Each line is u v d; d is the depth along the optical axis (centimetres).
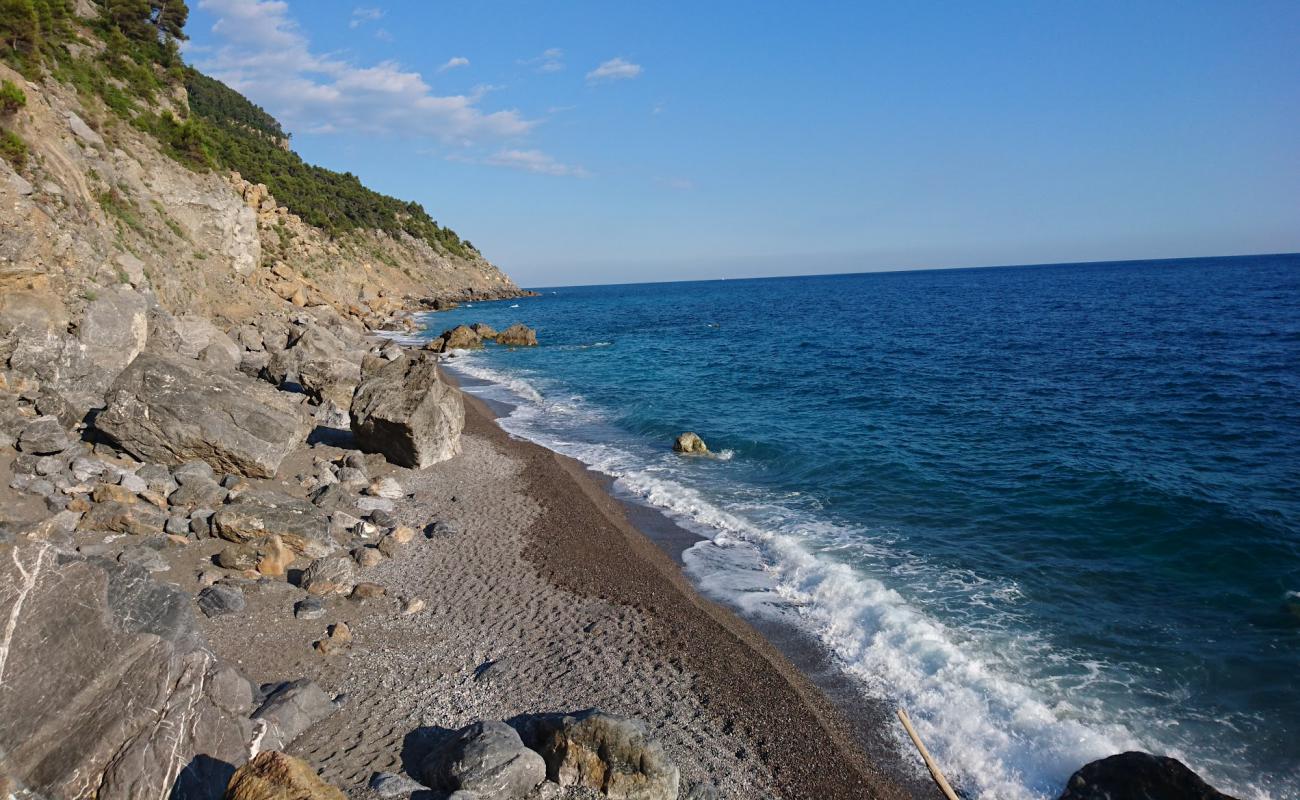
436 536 1509
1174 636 1133
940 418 2631
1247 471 1853
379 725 877
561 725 810
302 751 815
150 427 1552
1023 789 844
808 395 3209
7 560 702
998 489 1827
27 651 670
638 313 9650
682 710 959
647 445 2442
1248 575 1315
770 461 2192
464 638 1108
